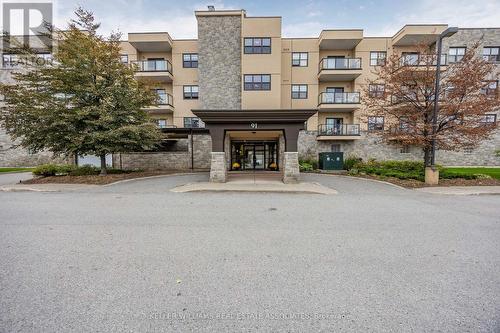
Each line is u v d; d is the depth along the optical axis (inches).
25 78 459.2
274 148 835.4
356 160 782.5
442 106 456.4
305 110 456.1
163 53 914.1
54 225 215.0
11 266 136.6
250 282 120.9
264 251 159.3
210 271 132.0
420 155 866.1
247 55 775.7
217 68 792.9
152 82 587.2
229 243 173.0
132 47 891.4
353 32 816.3
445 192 379.9
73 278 123.7
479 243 174.6
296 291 113.1
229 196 357.7
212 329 88.4
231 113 459.2
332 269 134.9
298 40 860.6
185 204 302.7
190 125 893.2
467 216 249.1
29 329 87.2
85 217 241.6
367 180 524.4
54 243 171.8
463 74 441.4
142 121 556.1
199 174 637.3
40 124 448.5
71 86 483.8
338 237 186.1
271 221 229.0
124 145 528.7
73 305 101.6
